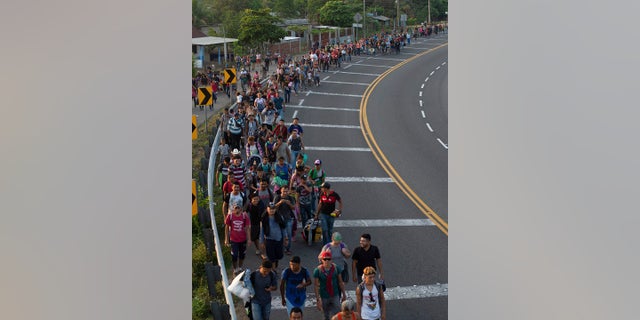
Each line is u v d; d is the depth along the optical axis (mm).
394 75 37375
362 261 8141
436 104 28938
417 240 11906
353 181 16062
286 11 63219
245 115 18203
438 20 80312
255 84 23266
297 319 7023
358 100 28812
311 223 11266
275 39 41438
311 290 9664
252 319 7969
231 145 16812
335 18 56875
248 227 9805
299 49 48406
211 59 41969
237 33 46375
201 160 15086
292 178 11648
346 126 23125
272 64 40031
